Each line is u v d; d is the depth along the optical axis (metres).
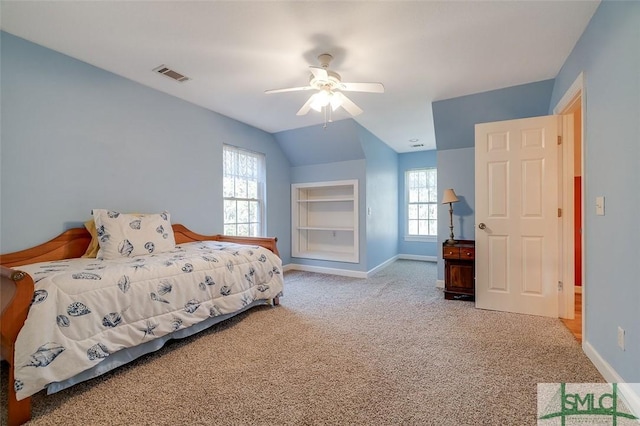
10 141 2.18
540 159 2.86
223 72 2.75
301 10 1.89
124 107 2.87
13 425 1.43
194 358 2.09
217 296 2.55
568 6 1.85
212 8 1.87
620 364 1.61
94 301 1.78
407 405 1.56
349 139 4.43
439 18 1.97
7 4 1.82
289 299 3.49
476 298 3.13
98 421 1.47
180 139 3.40
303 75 2.80
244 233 4.37
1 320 1.45
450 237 3.69
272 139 4.85
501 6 1.85
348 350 2.19
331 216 5.42
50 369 1.55
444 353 2.13
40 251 2.31
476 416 1.47
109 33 2.14
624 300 1.57
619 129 1.61
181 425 1.43
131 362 2.03
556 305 2.83
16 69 2.20
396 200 6.24
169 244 2.87
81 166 2.58
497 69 2.67
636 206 1.46
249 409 1.54
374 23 2.02
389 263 5.75
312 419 1.46
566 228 2.83
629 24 1.50
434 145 5.64
